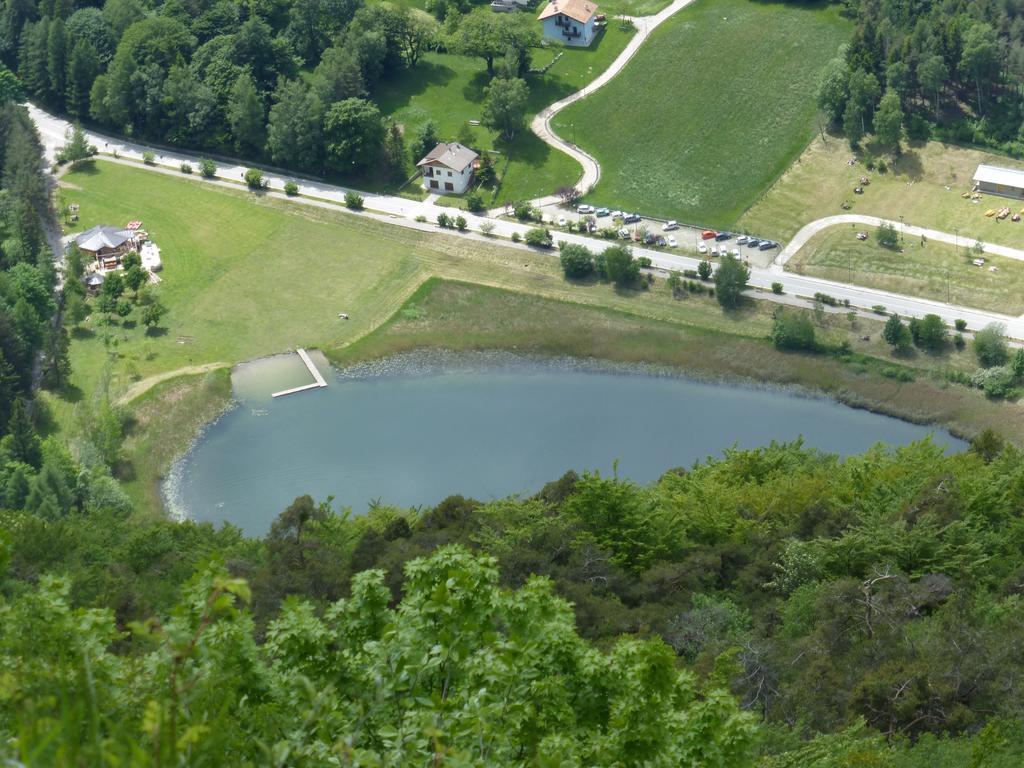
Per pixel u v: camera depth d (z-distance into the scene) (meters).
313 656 33.97
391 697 32.12
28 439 147.50
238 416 162.00
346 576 88.88
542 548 91.88
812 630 77.31
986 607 75.44
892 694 66.38
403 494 147.62
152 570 98.38
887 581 79.00
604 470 150.75
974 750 52.66
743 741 36.25
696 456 153.00
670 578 88.06
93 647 30.36
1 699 22.50
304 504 108.62
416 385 168.12
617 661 36.97
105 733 19.11
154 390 164.25
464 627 33.88
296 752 26.14
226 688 29.69
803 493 103.94
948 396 160.00
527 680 35.16
